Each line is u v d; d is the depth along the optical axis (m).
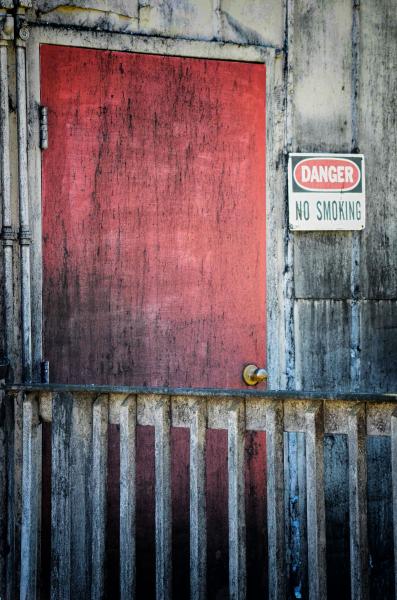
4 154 3.78
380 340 4.74
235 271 4.41
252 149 4.43
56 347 4.00
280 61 4.48
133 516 3.45
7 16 3.78
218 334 4.38
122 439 3.41
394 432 3.08
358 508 3.17
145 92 4.18
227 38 4.36
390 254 4.75
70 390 3.47
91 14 4.05
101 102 4.08
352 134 4.64
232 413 3.30
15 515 3.62
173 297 4.27
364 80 4.65
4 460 3.62
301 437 4.54
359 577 3.17
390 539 4.76
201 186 4.32
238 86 4.39
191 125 4.29
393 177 4.73
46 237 3.97
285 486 4.52
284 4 4.47
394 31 4.71
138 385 4.20
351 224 4.61
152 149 4.21
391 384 4.77
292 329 4.55
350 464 3.17
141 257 4.20
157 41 4.19
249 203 4.44
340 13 4.59
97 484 3.45
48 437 3.97
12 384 3.56
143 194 4.19
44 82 3.96
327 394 3.19
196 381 4.34
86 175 4.06
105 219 4.11
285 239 4.53
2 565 3.62
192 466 3.37
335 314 4.64
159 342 4.25
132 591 3.45
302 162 4.50
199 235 4.33
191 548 3.38
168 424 3.42
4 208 3.78
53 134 3.98
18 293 3.86
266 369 4.51
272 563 3.29
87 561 3.55
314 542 3.23
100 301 4.11
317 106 4.57
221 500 4.41
